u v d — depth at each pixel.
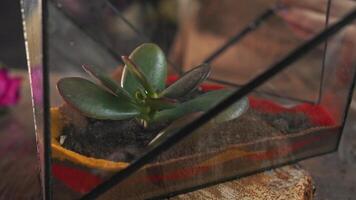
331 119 0.36
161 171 0.32
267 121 0.35
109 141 0.33
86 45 0.49
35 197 0.40
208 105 0.32
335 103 0.36
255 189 0.34
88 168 0.31
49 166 0.30
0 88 0.54
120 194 0.31
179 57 0.69
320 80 0.37
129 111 0.33
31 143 0.47
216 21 0.86
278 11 0.59
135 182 0.31
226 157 0.33
